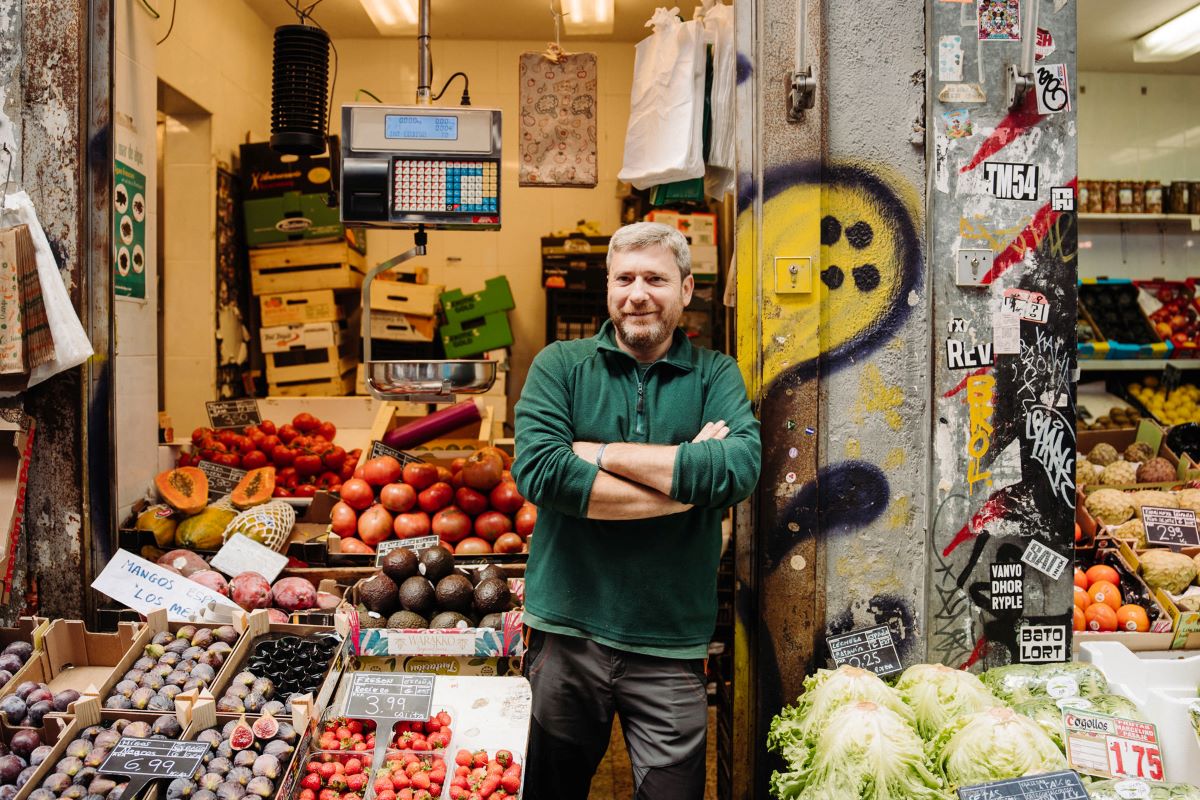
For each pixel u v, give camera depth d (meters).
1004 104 2.38
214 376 5.02
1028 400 2.40
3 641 2.22
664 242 2.01
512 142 6.51
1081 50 4.91
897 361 2.41
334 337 5.38
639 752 2.05
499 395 5.79
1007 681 2.20
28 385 2.52
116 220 2.71
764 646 2.40
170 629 2.24
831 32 2.38
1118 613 2.75
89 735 1.87
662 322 2.00
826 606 2.43
